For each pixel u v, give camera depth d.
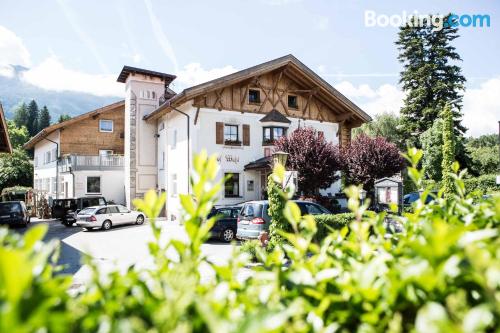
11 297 0.78
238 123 21.05
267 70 21.06
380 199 14.20
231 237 13.69
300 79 23.16
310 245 1.57
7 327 0.76
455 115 39.41
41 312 0.82
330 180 17.91
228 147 20.52
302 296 1.30
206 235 1.47
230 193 20.36
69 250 12.16
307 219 1.64
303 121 23.22
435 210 2.10
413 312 1.14
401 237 1.83
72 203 21.73
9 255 0.77
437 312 0.90
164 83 27.17
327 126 24.30
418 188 2.11
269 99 22.22
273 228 9.23
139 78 26.41
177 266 1.33
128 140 26.33
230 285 1.38
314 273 1.41
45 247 1.04
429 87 41.41
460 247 1.09
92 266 1.17
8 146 19.30
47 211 28.55
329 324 1.21
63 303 1.02
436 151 34.44
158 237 1.53
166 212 23.64
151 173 26.33
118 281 1.17
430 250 1.04
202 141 19.88
